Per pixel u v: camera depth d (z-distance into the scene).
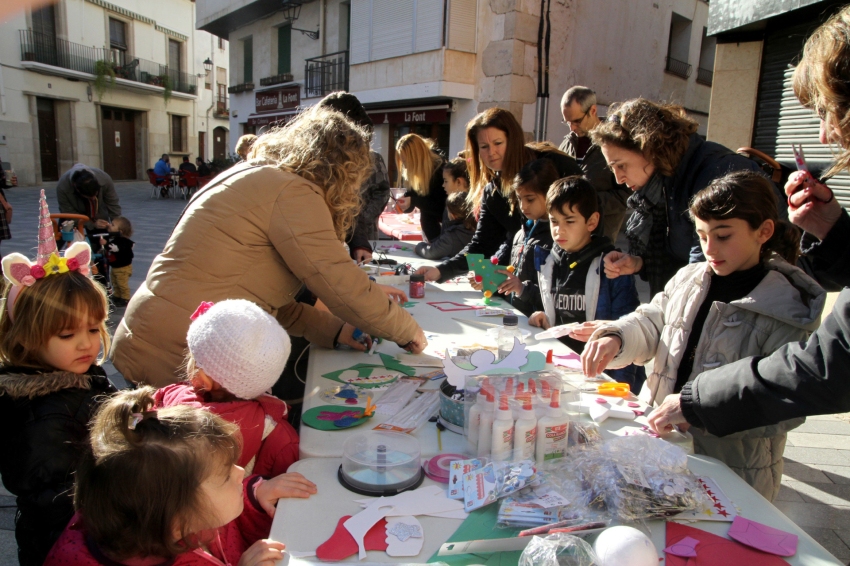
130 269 4.97
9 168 18.62
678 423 1.35
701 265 1.75
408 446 1.24
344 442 1.34
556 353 2.00
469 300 2.84
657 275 2.37
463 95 9.89
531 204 2.71
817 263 1.56
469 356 1.57
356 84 11.77
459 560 0.95
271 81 15.06
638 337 1.70
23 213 11.68
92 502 0.91
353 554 0.96
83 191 4.88
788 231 1.59
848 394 1.04
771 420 1.15
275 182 1.61
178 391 1.39
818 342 1.07
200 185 18.41
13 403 1.23
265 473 1.39
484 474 1.15
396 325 1.80
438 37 9.72
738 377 1.18
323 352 2.04
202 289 1.59
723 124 4.89
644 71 11.54
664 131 2.05
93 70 20.73
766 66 4.58
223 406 1.31
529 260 2.79
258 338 1.29
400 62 10.62
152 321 1.58
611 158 2.22
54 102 20.61
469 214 3.78
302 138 1.72
